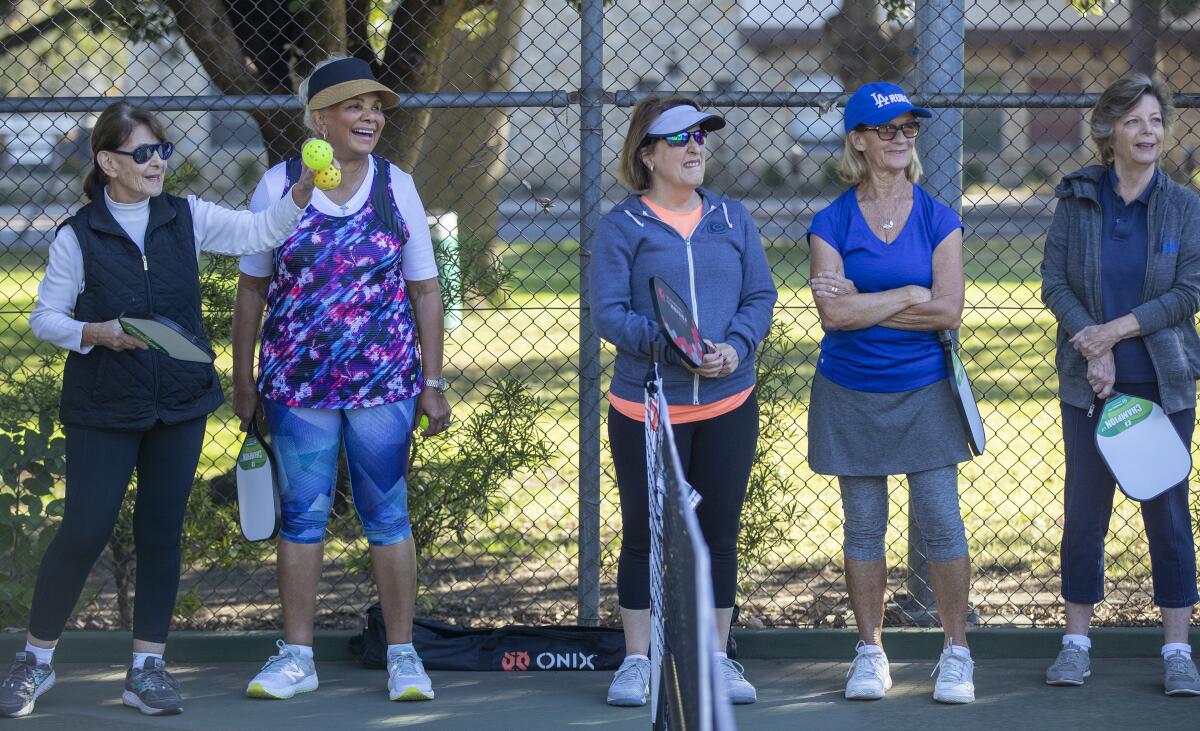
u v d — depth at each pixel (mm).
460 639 11953
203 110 12133
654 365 9562
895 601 13141
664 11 52312
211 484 13281
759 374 12797
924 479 10898
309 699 11055
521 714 10672
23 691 10508
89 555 10336
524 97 12062
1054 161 65250
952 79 12375
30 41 19438
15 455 11961
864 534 11117
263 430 11391
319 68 10562
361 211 10625
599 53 12047
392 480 10930
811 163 55688
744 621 12758
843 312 10680
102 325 9898
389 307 10742
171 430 10414
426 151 19406
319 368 10602
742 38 49250
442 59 18031
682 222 10742
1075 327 10852
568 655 11844
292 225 10188
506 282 14781
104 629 12555
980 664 11953
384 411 10773
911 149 10836
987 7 42250
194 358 9977
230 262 13289
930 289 10750
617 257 10602
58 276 10102
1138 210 10820
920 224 10852
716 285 10664
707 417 10555
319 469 10859
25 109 12078
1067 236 11086
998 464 19953
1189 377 10773
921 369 10773
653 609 8688
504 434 12906
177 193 15016
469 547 15891
